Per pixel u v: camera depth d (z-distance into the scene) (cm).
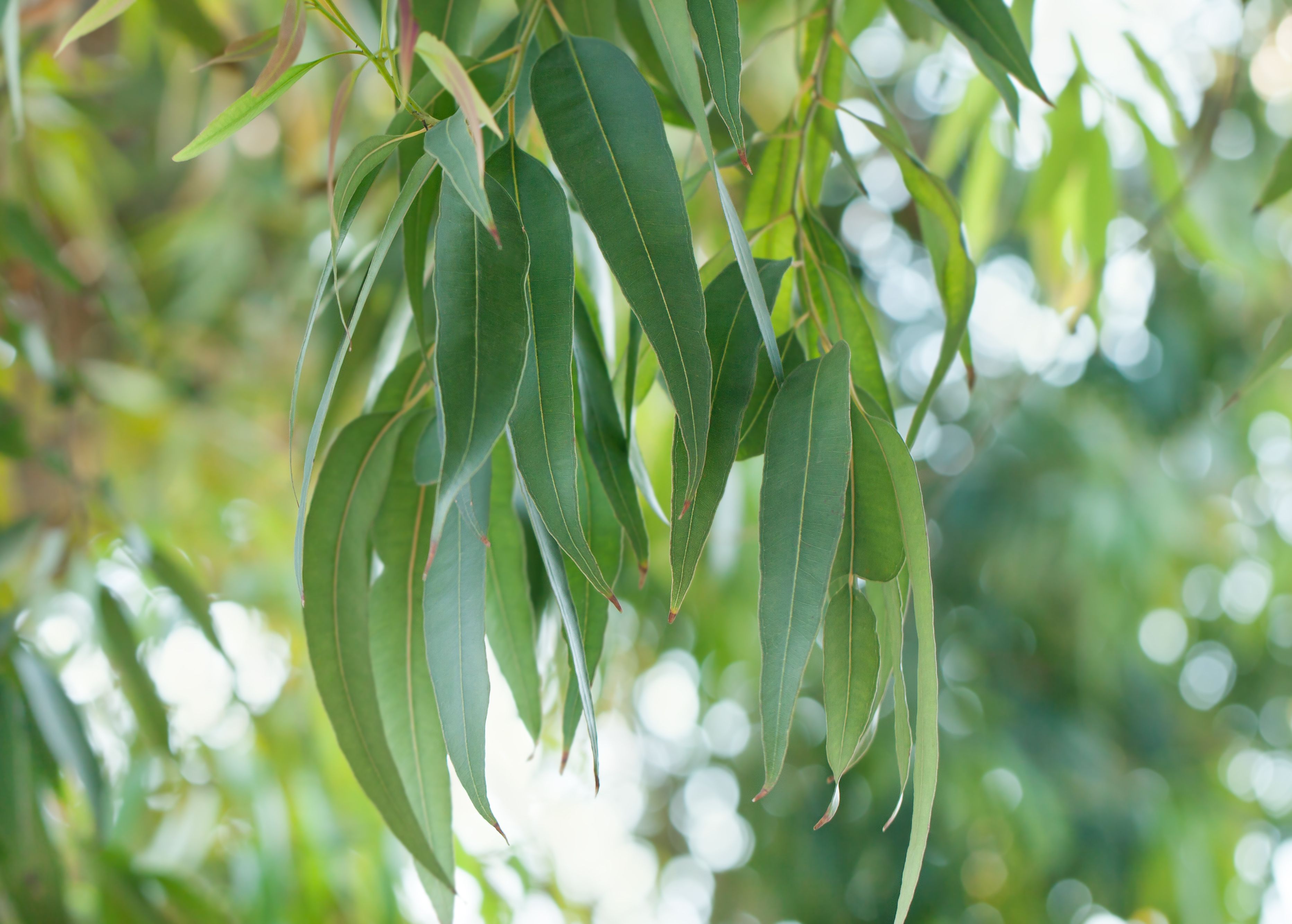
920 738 102
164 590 236
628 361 109
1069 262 218
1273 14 236
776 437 103
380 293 149
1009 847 409
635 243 103
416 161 111
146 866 191
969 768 402
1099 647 413
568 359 102
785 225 119
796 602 102
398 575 112
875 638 105
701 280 104
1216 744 475
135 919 187
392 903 221
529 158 105
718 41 104
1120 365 425
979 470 425
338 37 239
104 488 176
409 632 112
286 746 230
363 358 152
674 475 103
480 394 100
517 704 114
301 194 253
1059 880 426
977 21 116
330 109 264
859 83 182
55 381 191
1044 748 428
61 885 163
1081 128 202
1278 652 492
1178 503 396
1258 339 399
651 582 278
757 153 122
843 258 114
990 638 448
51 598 180
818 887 420
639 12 124
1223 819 433
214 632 170
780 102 291
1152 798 428
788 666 101
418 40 99
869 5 169
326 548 111
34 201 192
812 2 134
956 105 221
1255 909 420
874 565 105
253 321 329
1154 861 416
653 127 104
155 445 298
